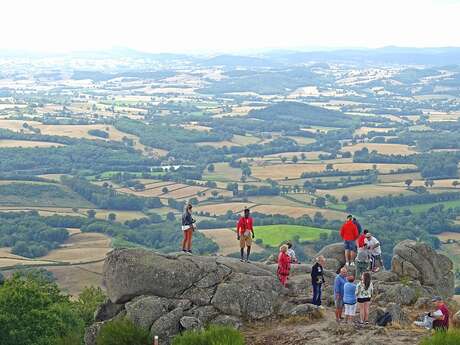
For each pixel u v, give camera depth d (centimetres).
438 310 2427
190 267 2770
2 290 3688
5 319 3497
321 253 3619
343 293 2530
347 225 3431
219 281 2769
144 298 2648
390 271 3312
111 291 2775
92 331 2655
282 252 2936
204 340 2228
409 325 2531
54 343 3456
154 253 2833
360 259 3219
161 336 2511
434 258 3384
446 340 1977
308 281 3009
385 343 2183
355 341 2233
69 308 4353
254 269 2991
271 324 2620
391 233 13938
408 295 2947
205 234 14625
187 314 2600
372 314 2603
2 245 13425
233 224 15738
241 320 2639
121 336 2445
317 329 2445
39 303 3725
